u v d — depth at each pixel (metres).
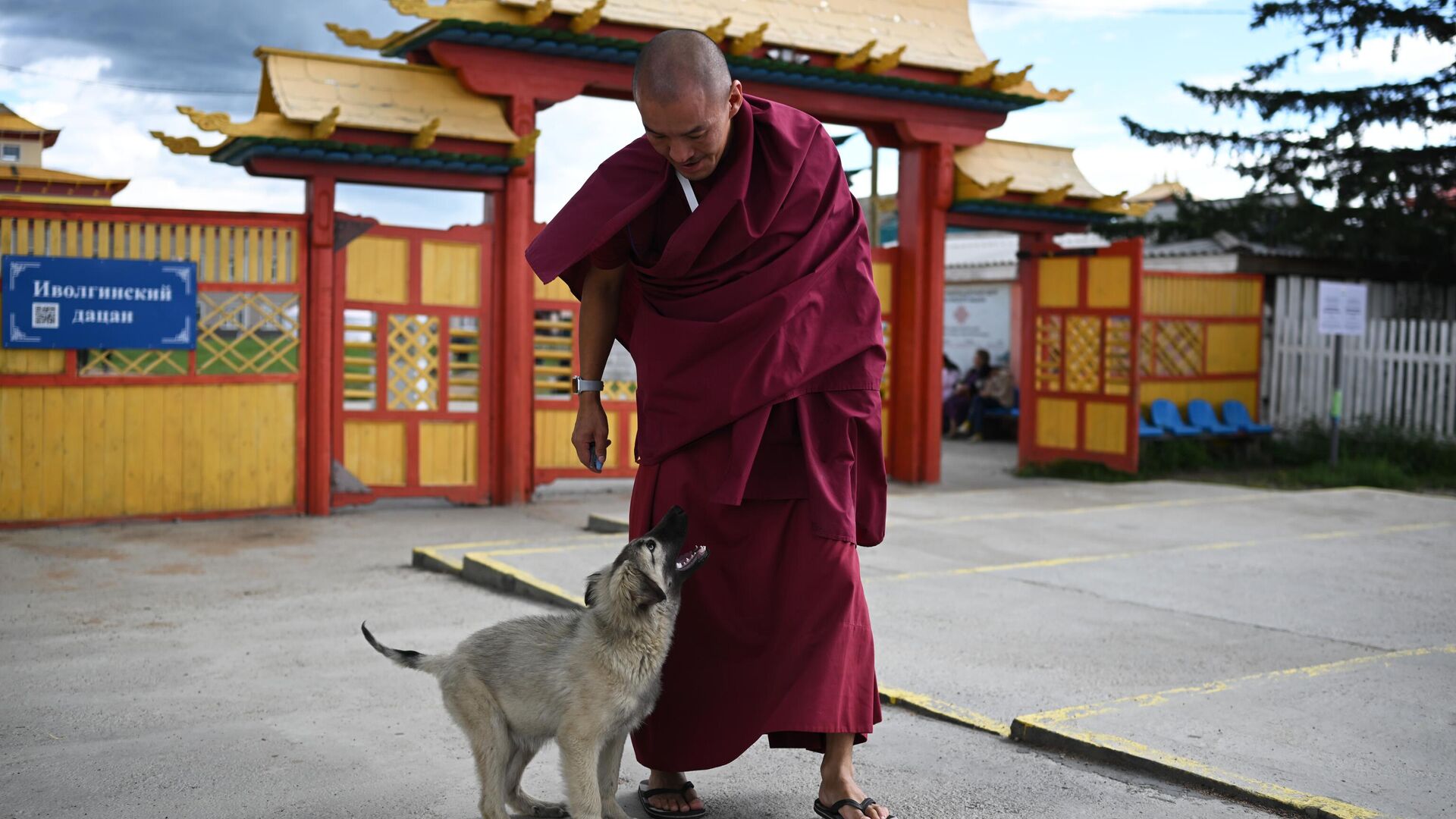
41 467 10.41
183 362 10.94
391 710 5.18
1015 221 15.57
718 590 3.68
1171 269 19.39
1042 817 3.86
